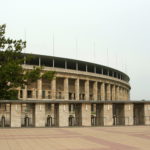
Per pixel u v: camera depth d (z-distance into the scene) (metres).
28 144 19.94
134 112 48.88
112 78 98.88
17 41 52.31
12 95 48.97
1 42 51.22
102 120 45.44
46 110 62.62
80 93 88.75
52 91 80.88
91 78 89.56
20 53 52.62
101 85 94.19
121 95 109.19
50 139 23.12
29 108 54.03
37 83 79.56
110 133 29.03
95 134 27.88
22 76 49.25
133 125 44.84
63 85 84.88
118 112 47.97
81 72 86.31
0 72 47.28
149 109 46.69
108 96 96.69
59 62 84.81
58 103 43.12
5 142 21.27
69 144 19.70
